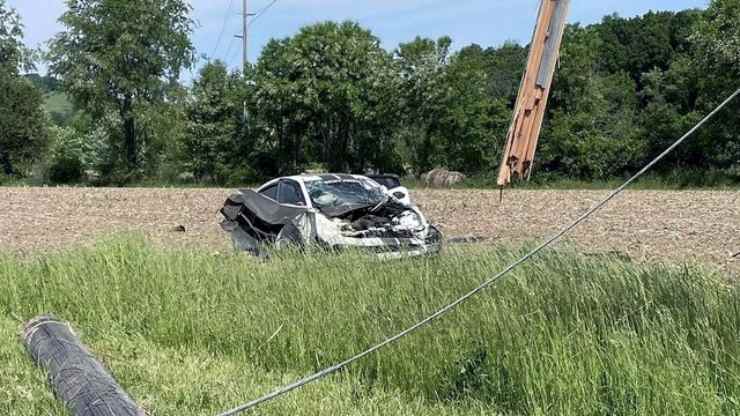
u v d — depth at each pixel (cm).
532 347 610
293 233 1288
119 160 6556
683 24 7681
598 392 551
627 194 3181
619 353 559
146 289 922
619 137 4922
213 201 3123
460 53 5250
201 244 1396
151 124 6538
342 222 1284
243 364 726
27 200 3294
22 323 880
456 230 1939
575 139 4719
